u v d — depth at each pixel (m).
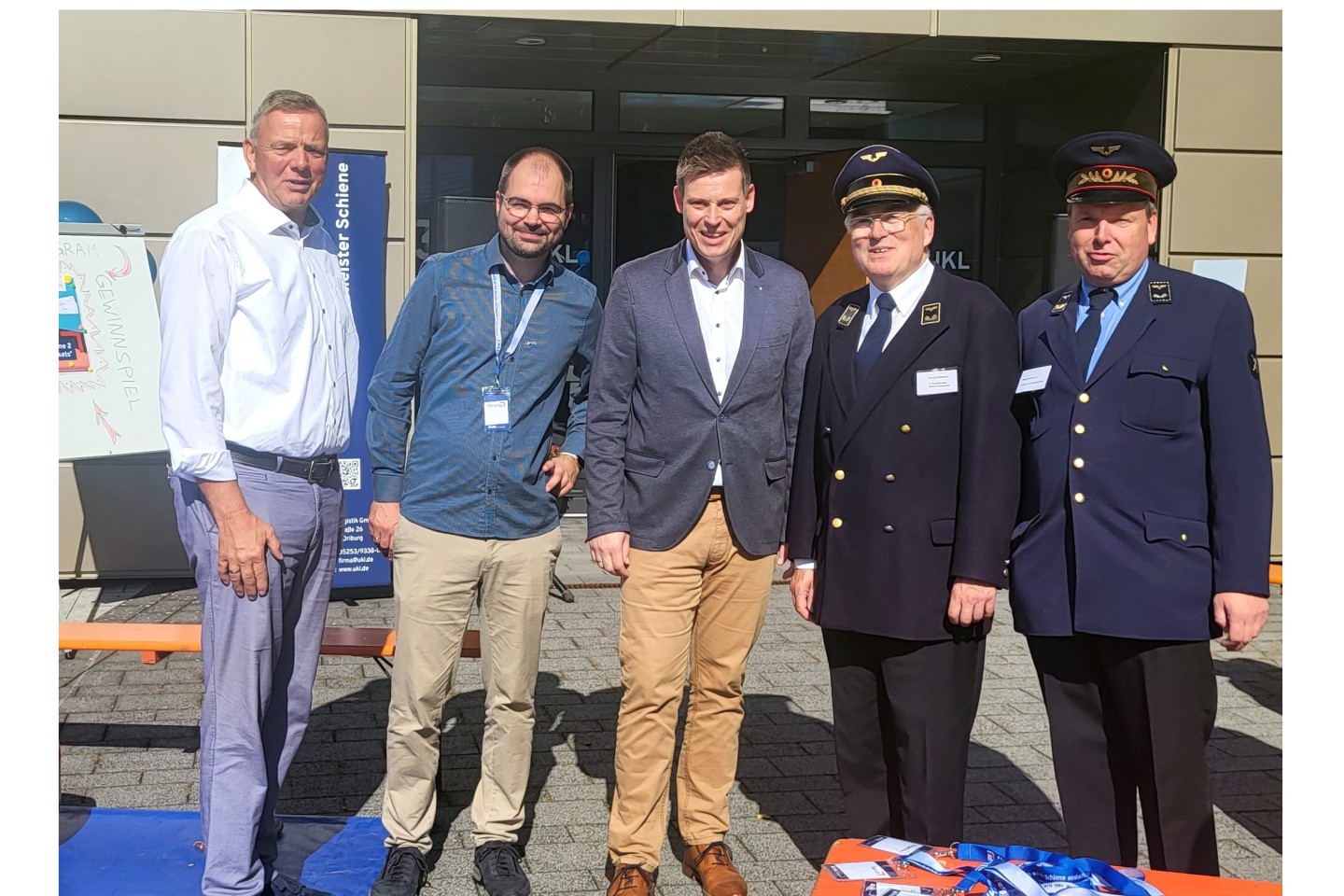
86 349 5.90
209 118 6.29
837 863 2.34
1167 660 2.76
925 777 2.96
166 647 4.04
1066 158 2.86
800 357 3.22
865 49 7.49
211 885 2.95
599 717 4.59
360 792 3.86
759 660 5.41
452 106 8.29
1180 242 7.31
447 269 3.16
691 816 3.30
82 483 6.49
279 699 3.15
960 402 2.90
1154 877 2.28
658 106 8.61
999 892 2.16
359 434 6.32
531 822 3.64
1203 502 2.78
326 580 3.15
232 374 2.85
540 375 3.18
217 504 2.79
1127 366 2.79
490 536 3.16
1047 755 4.25
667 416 3.12
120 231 6.03
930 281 2.97
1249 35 7.21
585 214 8.60
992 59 7.79
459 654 3.26
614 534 3.13
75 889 3.13
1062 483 2.83
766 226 9.23
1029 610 2.86
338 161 6.14
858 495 2.98
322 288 3.04
